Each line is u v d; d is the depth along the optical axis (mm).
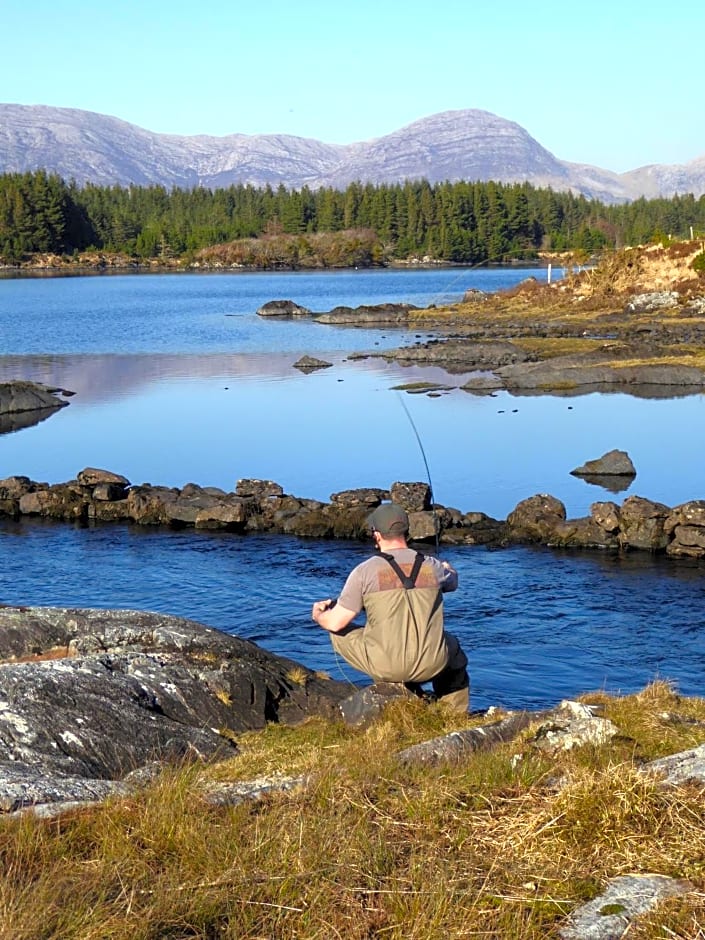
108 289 128000
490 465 24969
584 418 31953
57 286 136875
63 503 21312
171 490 21734
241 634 13625
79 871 4344
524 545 17984
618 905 4098
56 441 29828
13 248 197875
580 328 57531
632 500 18281
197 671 8438
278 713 8648
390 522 7258
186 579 16391
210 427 31516
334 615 7160
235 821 4844
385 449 27375
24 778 5766
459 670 7781
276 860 4414
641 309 64750
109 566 17281
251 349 55562
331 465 25453
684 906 4043
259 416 33406
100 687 7492
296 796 5254
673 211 196875
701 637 13234
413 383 40562
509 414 32938
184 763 6445
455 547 17953
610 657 12578
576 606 14586
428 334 60812
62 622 8969
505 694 11336
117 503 21016
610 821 4762
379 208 199625
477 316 69938
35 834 4629
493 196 184125
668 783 5230
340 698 9188
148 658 8430
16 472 25625
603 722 6449
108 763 6730
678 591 15156
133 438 29984
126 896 4141
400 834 4762
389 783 5402
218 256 196500
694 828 4719
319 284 131250
